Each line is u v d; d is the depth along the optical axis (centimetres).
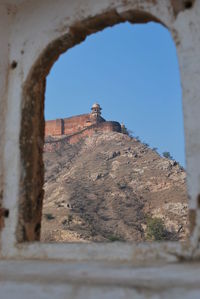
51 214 7725
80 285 303
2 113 639
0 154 629
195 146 464
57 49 630
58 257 525
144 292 279
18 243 576
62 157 10881
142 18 571
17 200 597
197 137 465
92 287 297
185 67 489
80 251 509
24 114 623
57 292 306
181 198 8188
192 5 500
